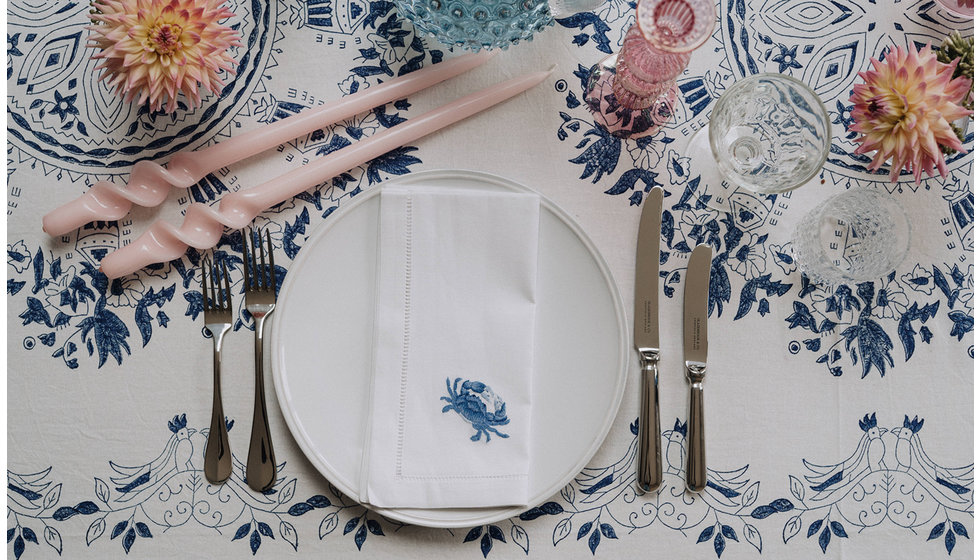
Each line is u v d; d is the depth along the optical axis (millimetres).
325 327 700
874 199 735
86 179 739
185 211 738
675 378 738
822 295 758
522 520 722
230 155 718
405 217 697
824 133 712
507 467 685
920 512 741
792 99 729
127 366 721
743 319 753
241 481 713
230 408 718
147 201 713
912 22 778
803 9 783
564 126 761
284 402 680
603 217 755
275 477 707
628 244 753
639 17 620
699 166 763
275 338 684
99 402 717
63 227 697
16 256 726
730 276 757
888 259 721
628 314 745
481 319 699
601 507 725
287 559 709
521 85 748
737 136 762
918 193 771
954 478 745
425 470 682
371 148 730
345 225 705
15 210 730
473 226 701
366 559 712
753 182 727
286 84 757
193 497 712
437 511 682
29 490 708
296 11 759
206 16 642
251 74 754
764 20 782
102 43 646
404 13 685
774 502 737
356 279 707
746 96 739
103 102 744
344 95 759
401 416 687
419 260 698
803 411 748
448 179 710
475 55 757
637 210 756
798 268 760
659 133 766
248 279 713
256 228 736
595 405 695
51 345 721
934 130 671
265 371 716
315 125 732
